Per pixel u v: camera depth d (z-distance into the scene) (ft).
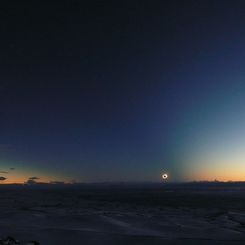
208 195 283.38
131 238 77.82
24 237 77.61
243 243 74.08
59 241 74.13
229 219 106.73
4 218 106.01
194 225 94.22
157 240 76.43
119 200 214.90
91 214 116.88
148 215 115.85
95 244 71.97
